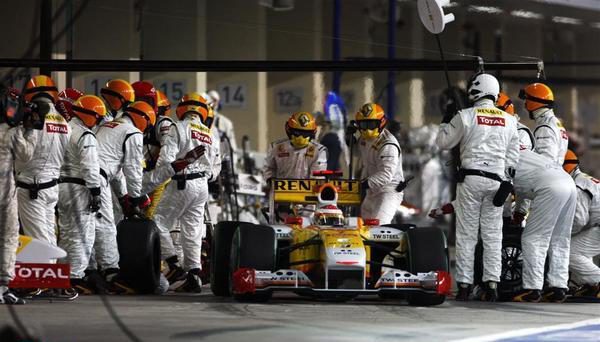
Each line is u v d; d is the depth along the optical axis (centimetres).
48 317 3155
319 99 8944
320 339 2739
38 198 3675
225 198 5803
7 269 3431
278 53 8956
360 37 9562
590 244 4216
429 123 9981
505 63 4475
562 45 10250
